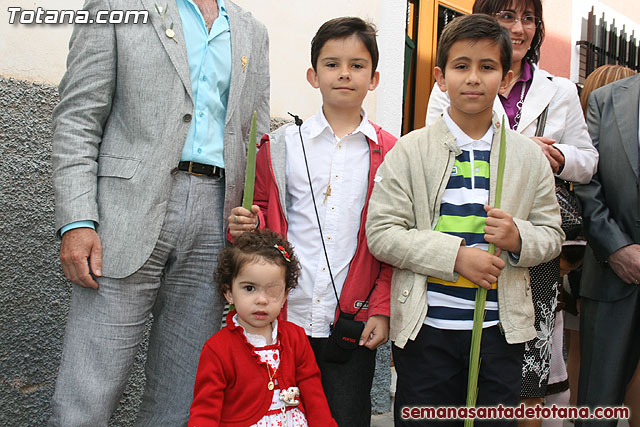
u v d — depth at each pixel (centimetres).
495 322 202
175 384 217
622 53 611
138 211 196
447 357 203
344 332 208
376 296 218
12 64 244
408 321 203
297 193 225
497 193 194
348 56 221
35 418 252
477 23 205
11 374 246
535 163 212
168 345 218
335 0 361
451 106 216
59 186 189
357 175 226
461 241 196
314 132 227
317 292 217
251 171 197
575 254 290
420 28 474
